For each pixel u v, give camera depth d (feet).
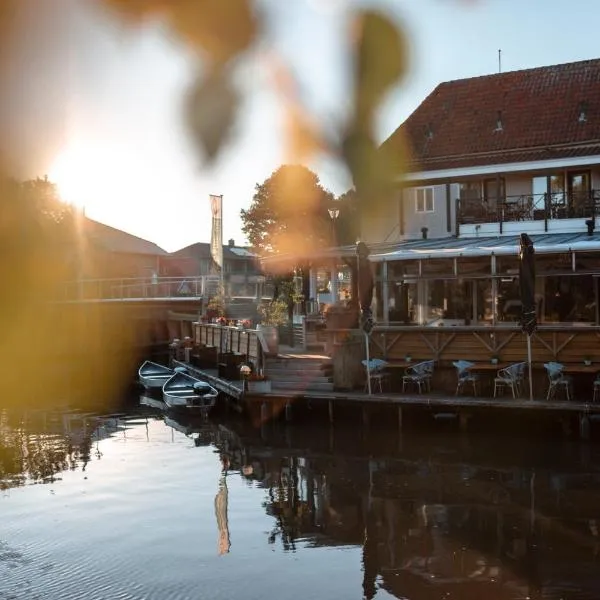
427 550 44.55
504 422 72.79
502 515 50.19
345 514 51.55
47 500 56.29
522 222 100.73
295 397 79.82
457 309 101.65
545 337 74.64
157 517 51.67
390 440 73.05
